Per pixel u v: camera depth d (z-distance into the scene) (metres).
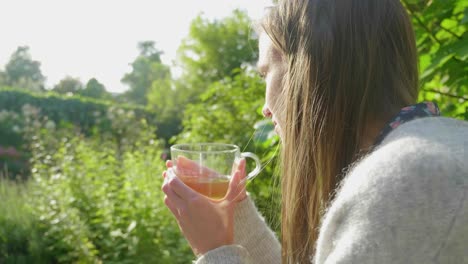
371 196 0.60
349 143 0.79
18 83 18.14
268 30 0.87
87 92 23.00
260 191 3.54
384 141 0.69
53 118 11.62
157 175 4.20
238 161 1.11
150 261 3.44
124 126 8.31
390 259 0.57
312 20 0.81
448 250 0.56
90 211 4.07
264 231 1.23
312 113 0.80
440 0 1.48
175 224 3.60
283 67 0.88
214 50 15.15
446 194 0.57
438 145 0.61
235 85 4.88
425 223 0.57
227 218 1.04
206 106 4.84
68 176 4.41
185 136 4.67
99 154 5.02
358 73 0.78
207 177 1.05
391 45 0.80
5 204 4.38
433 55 1.46
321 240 0.68
